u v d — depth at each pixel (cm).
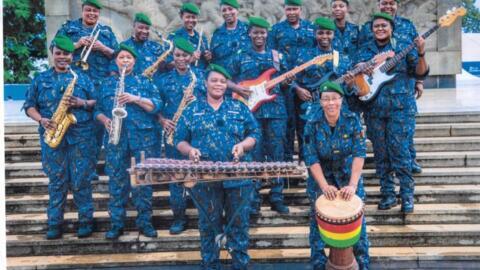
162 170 365
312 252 434
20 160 654
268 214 535
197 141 420
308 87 534
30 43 2173
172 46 546
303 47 559
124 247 505
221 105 426
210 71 424
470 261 475
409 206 520
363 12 1075
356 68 509
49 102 489
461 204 547
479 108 753
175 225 520
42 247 506
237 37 554
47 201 565
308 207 555
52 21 1074
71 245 505
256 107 514
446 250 488
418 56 498
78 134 495
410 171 521
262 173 372
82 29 577
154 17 1068
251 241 510
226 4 557
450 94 1031
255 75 526
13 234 534
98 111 496
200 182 409
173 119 501
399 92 509
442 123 704
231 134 419
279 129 525
